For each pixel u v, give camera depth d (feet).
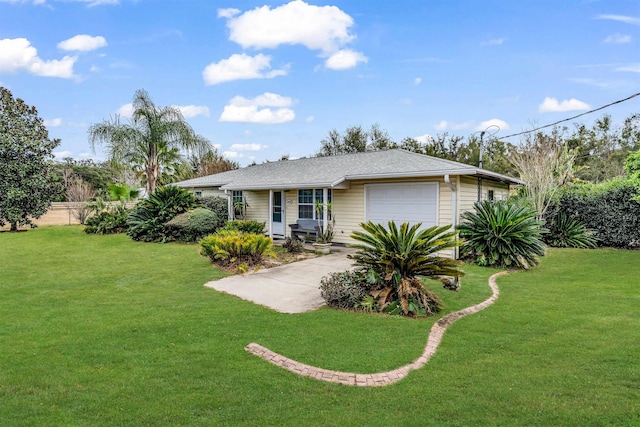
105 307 19.81
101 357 13.42
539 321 17.56
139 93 62.44
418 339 15.33
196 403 10.46
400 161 41.47
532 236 30.48
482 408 10.29
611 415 9.86
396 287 19.71
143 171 67.36
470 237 32.48
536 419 9.74
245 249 30.78
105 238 47.80
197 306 20.06
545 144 46.26
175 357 13.47
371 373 12.41
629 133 83.97
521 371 12.49
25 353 13.73
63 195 70.90
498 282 25.91
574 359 13.34
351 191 41.98
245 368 12.66
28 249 39.55
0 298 21.57
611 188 41.78
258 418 9.81
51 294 22.49
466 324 17.21
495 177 39.91
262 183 45.60
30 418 9.70
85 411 10.05
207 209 47.37
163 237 44.52
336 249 40.55
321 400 10.76
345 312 18.98
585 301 20.85
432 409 10.27
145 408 10.19
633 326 16.66
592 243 41.50
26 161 56.03
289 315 18.54
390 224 20.34
